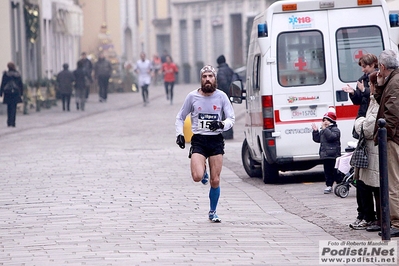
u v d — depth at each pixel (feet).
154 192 101.40
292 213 85.76
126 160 137.08
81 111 284.41
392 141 70.33
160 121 227.81
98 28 506.07
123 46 597.52
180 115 81.15
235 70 448.24
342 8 105.50
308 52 105.19
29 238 74.08
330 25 105.29
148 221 81.51
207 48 523.29
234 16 500.33
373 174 72.43
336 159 91.30
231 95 110.01
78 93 288.51
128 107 303.07
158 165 129.80
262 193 100.22
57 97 337.52
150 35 580.71
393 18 105.70
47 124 226.79
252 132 113.39
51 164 133.08
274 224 79.05
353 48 105.40
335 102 104.94
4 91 216.54
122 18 597.52
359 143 73.05
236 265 61.16
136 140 174.09
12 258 65.51
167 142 168.66
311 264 61.31
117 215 85.40
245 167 118.83
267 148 104.78
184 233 74.84
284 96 104.78
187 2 536.83
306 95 104.99
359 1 105.40
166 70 318.65
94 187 106.11
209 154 80.64
